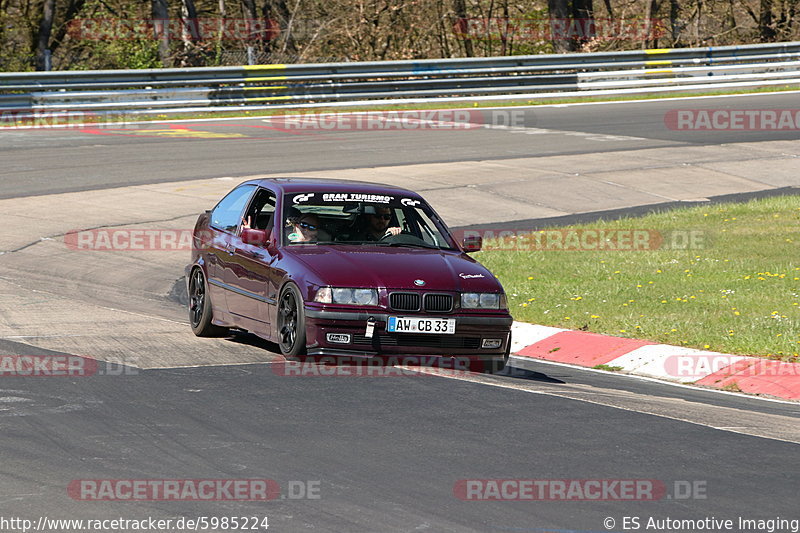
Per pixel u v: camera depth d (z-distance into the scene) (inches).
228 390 949.8
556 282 1625.2
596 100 3939.5
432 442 792.3
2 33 5068.9
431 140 3095.5
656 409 931.3
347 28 5275.6
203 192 2342.5
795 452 792.3
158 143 2982.3
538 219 2236.7
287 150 2878.9
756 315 1352.1
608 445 796.0
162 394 929.5
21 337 1181.7
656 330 1288.1
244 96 3627.0
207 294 1240.8
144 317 1369.3
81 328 1256.2
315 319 1020.5
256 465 728.3
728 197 2481.5
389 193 1214.9
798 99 3885.3
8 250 1811.0
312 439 794.2
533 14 5866.1
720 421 893.2
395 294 1030.4
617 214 2293.3
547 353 1262.3
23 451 749.9
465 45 5871.1
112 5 5452.8
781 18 5698.8
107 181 2438.5
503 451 772.6
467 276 1073.5
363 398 928.9
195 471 713.6
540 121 3484.3
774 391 1059.9
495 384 1014.4
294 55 5167.3
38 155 2751.0
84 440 781.3
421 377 1027.3
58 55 5206.7
